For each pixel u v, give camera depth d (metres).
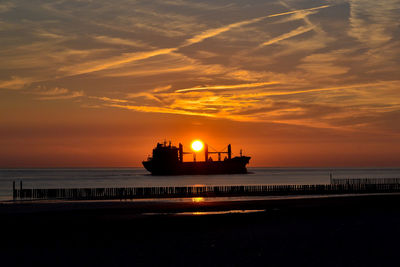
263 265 22.19
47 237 28.98
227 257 23.62
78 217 37.50
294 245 26.59
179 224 34.22
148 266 22.05
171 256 23.89
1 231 30.81
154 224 34.16
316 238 28.75
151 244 26.88
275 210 44.19
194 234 30.16
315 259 23.20
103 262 22.84
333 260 23.03
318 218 38.03
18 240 28.00
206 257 23.72
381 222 35.88
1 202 63.38
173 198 73.81
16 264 22.56
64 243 27.17
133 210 43.31
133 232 30.88
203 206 47.53
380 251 25.03
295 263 22.47
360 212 42.50
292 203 51.22
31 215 38.41
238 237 29.05
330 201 53.47
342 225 34.19
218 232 30.94
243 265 22.08
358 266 21.97
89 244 26.86
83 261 23.02
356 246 26.34
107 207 48.81
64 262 22.89
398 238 28.84
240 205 48.75
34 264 22.58
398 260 23.06
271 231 31.39
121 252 24.91
